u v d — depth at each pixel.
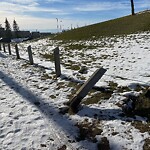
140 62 12.38
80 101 6.31
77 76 9.52
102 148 4.58
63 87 8.34
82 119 5.75
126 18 37.38
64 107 6.49
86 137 4.97
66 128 5.39
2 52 23.27
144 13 37.47
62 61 14.82
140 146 4.55
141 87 7.35
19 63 14.33
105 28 33.50
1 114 6.33
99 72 6.43
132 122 5.48
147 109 5.93
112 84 7.90
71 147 4.66
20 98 7.55
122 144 4.64
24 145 4.81
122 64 12.36
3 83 9.49
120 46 19.12
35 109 6.57
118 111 6.01
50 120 5.84
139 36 22.55
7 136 5.18
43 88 8.45
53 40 37.16
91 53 17.89
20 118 6.03
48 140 4.94
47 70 11.33
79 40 29.12
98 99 6.77
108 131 5.12
